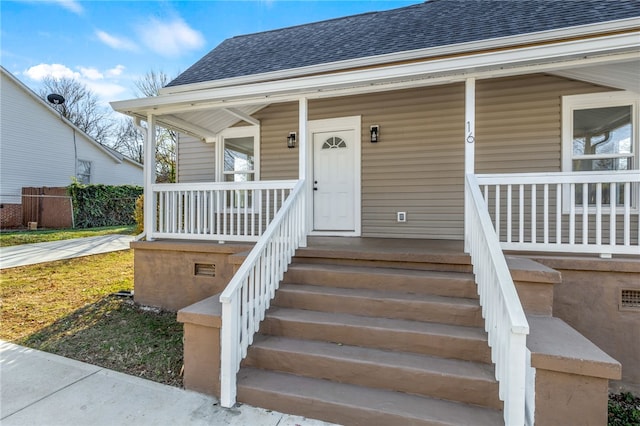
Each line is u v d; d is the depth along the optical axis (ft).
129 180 63.26
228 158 21.65
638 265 9.84
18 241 32.55
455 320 9.34
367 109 18.89
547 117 15.94
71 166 52.13
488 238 8.45
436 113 17.84
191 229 15.40
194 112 17.58
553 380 6.31
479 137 16.97
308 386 8.05
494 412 7.06
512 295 6.69
